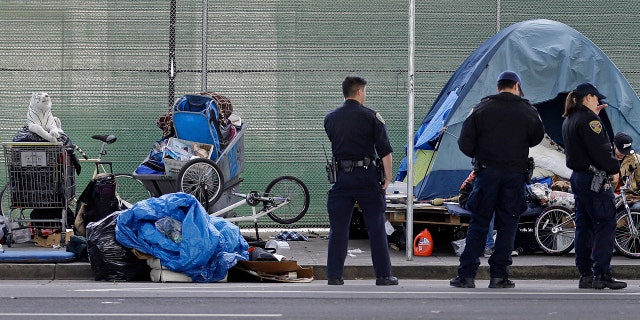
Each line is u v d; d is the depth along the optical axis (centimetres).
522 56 4966
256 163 5516
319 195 5534
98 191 4488
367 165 3572
